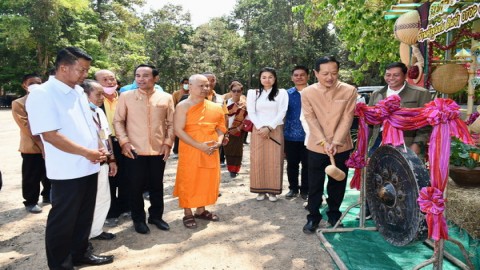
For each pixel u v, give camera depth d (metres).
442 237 2.41
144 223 3.79
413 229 2.56
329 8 8.36
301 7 8.79
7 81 28.28
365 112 3.16
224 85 44.34
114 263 3.12
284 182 6.05
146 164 3.67
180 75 43.56
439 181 2.42
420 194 2.39
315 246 3.44
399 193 2.70
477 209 3.05
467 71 4.54
